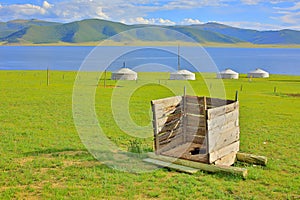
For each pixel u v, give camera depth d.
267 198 6.32
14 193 6.31
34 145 10.21
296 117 17.47
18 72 51.88
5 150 9.49
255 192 6.57
